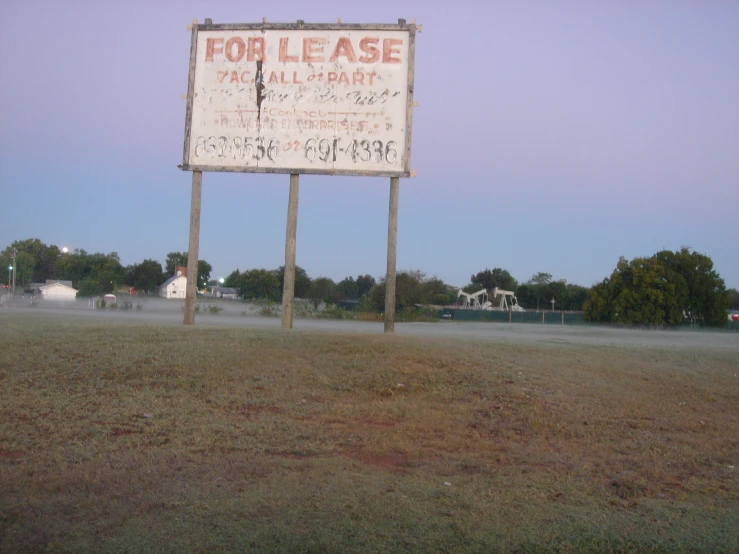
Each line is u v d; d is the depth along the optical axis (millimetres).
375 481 6520
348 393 10070
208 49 17062
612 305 42562
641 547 5320
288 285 16625
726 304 42188
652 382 11570
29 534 5051
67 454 6965
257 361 11242
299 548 4992
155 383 9969
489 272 86875
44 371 10289
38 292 56500
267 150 16797
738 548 5340
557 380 11016
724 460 7953
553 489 6602
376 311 36156
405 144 16531
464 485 6586
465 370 11195
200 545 4961
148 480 6238
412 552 5043
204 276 73125
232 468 6680
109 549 4871
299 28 16844
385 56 16656
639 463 7625
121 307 34344
